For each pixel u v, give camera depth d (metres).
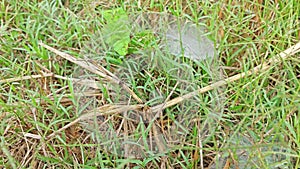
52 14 1.04
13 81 0.97
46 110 0.94
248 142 0.87
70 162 0.88
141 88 0.97
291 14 0.99
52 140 0.90
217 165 0.83
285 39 0.98
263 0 1.07
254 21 1.03
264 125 0.88
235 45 1.00
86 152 0.89
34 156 0.86
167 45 0.96
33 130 0.92
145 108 0.93
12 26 1.06
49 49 0.99
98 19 1.04
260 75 0.91
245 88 0.93
